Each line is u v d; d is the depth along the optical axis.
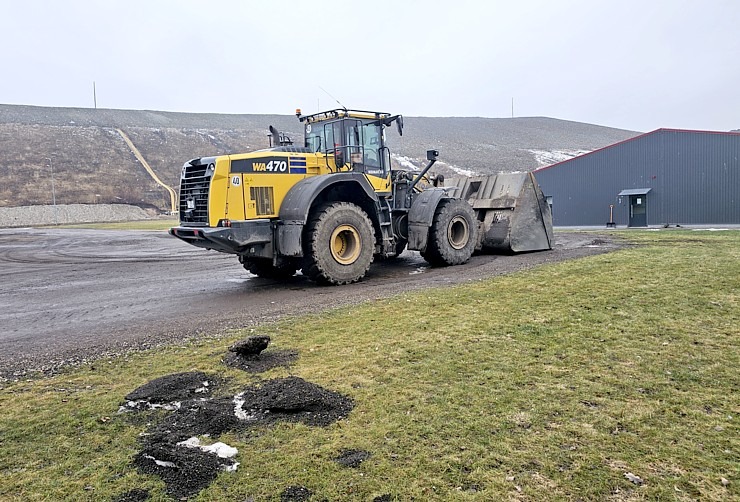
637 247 10.29
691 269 7.07
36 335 5.48
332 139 8.76
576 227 25.83
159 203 59.16
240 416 3.13
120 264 12.76
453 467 2.51
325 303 6.45
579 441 2.71
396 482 2.40
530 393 3.31
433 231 9.59
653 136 24.78
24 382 3.90
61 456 2.73
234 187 7.37
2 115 81.25
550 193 28.41
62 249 17.83
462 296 6.20
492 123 108.56
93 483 2.46
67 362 4.37
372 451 2.68
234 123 100.88
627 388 3.35
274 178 7.79
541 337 4.45
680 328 4.53
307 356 4.20
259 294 7.52
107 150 73.56
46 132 75.88
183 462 2.60
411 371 3.77
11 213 49.84
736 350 3.96
